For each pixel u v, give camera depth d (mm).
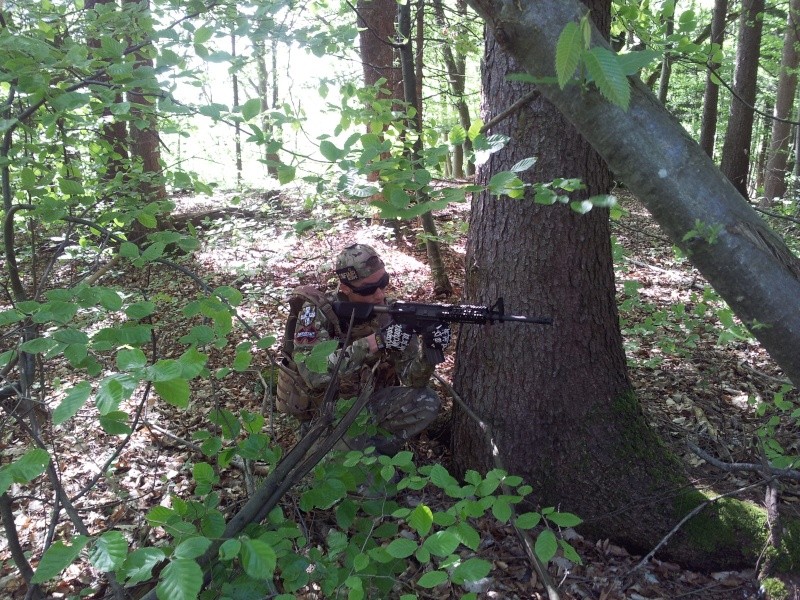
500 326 3018
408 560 2609
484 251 3055
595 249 2971
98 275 2270
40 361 2006
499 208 2959
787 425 3666
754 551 2703
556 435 3004
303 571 1726
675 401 4004
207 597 1735
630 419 3082
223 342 1830
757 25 8055
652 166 1120
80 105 1722
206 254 6605
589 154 2803
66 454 3344
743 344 4723
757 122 16062
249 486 2535
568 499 2969
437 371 4250
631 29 3227
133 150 4746
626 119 1110
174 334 4875
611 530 2885
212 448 2062
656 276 6328
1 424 1954
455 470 3277
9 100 1895
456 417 3295
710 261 1144
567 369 2986
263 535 1767
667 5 3051
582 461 2979
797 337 1104
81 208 2783
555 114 2736
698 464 3303
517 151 2824
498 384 3051
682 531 2793
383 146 1633
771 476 2666
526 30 1115
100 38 1911
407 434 3027
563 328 2961
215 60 2051
